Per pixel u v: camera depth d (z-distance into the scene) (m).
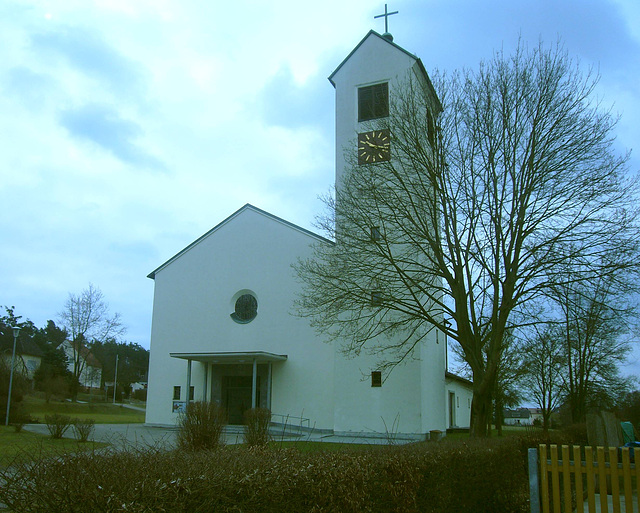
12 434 23.17
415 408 25.38
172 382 32.06
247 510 4.03
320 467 5.00
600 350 29.95
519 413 71.81
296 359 29.66
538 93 19.75
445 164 20.52
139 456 4.50
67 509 3.28
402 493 6.02
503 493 9.18
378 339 26.48
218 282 32.56
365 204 22.11
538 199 19.23
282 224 31.91
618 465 6.46
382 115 28.38
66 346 76.62
